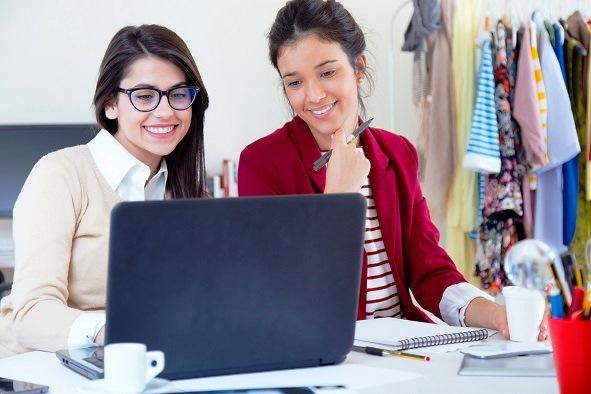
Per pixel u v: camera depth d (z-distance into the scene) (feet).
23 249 5.72
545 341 5.57
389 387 4.20
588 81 11.90
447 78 12.20
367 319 6.62
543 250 4.15
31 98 14.47
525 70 11.65
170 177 6.84
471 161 11.52
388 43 14.24
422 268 7.00
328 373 4.47
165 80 6.31
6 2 14.39
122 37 6.32
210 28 14.52
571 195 11.93
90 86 14.47
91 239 6.07
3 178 13.75
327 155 6.89
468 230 12.03
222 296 4.26
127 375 3.86
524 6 13.08
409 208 7.09
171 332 4.19
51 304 5.32
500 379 4.38
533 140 11.57
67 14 14.42
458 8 12.11
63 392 4.18
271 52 7.01
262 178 7.11
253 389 4.16
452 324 6.50
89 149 6.33
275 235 4.33
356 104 7.09
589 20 12.37
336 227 4.48
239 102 14.57
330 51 6.75
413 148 7.36
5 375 4.57
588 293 3.95
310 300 4.50
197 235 4.15
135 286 4.08
